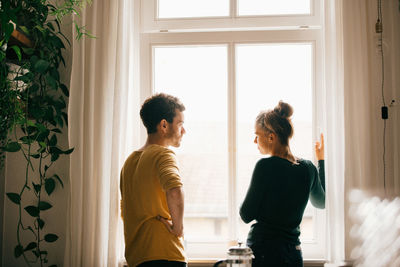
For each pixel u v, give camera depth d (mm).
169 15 2344
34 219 2164
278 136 1782
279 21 2273
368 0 2068
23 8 1974
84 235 2002
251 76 2295
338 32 2057
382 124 2049
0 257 2154
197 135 2301
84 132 2059
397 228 1403
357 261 1532
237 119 2281
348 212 1966
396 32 2059
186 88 2322
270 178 1716
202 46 2314
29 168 2178
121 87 2084
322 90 2240
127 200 1551
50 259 2133
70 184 2027
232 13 2295
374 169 2004
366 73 2025
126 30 2145
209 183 2287
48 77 1985
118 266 2053
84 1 2047
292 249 1703
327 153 2055
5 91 1754
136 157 1584
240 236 2250
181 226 1466
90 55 2066
